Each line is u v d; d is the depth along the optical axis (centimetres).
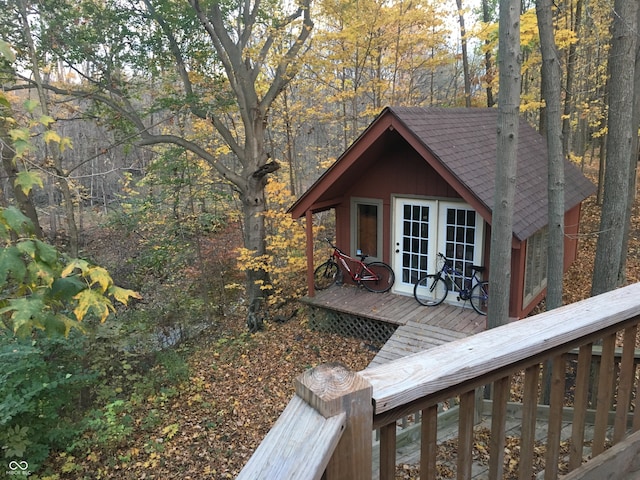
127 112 1092
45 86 998
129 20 1009
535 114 2114
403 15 1205
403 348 754
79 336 670
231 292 1323
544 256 941
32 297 168
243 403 750
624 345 191
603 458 191
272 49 1177
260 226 1202
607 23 1264
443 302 909
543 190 893
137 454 638
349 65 1298
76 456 633
